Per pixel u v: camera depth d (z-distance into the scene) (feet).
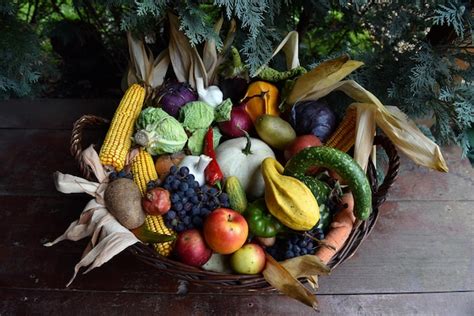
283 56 4.43
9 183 3.59
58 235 3.25
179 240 2.79
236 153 3.22
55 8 5.32
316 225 2.91
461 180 3.69
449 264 3.14
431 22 3.94
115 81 5.67
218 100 3.67
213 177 3.06
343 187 3.26
